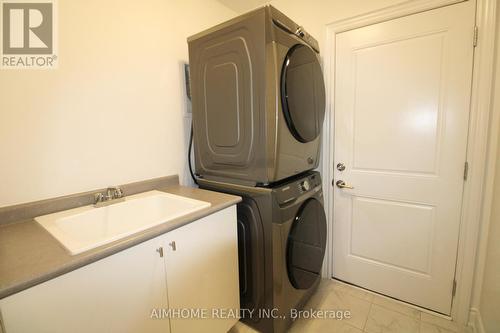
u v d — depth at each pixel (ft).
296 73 4.47
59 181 3.93
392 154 5.63
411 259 5.67
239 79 4.27
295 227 4.67
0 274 2.15
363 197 6.15
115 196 4.31
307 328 5.09
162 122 5.34
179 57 5.58
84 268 2.50
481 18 4.47
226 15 6.75
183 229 3.48
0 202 3.40
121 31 4.53
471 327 5.06
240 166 4.58
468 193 4.88
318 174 5.89
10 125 3.44
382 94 5.60
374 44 5.56
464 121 4.80
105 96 4.38
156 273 3.18
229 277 4.40
